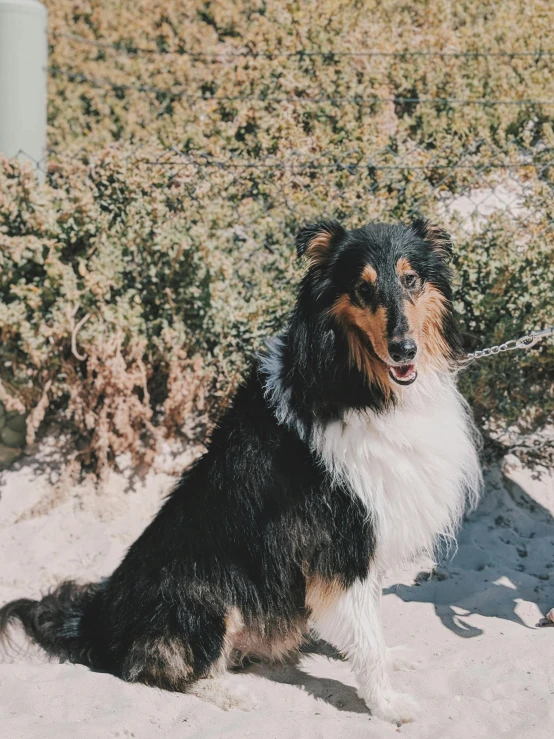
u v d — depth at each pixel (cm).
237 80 304
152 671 153
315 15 322
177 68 335
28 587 189
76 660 162
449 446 152
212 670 153
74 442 218
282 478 149
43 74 236
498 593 178
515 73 295
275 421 151
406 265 145
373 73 288
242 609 153
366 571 148
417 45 307
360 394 147
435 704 147
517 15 327
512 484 208
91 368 206
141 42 365
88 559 197
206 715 145
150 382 219
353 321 146
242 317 210
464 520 203
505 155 254
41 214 206
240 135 278
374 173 237
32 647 167
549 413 213
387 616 174
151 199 211
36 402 215
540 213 223
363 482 146
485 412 210
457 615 173
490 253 205
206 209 215
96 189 212
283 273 219
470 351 206
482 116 271
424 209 221
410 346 139
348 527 146
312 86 288
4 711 146
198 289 208
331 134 260
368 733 140
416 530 150
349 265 146
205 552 153
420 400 150
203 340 212
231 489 152
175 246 207
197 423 218
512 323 201
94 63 357
